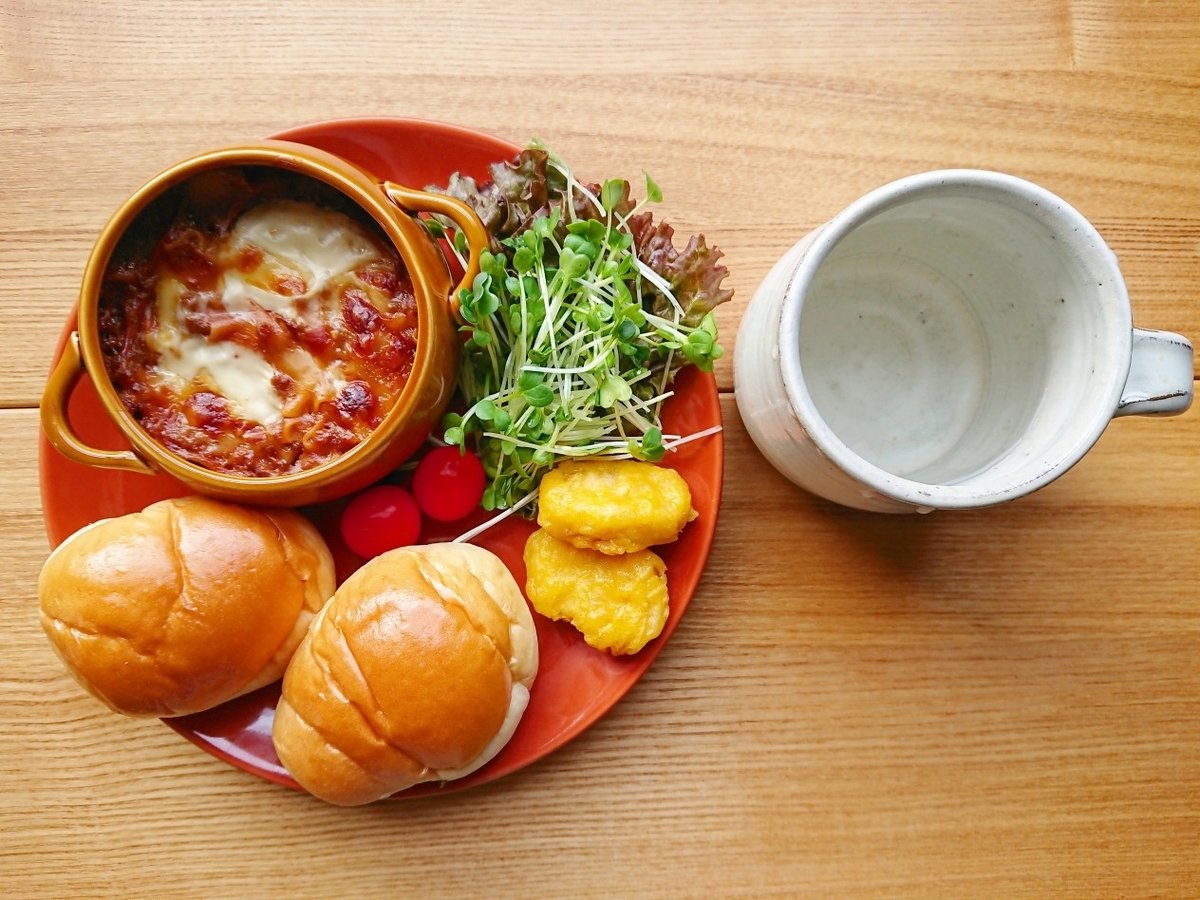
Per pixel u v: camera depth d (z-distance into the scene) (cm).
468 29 32
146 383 27
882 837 32
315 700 27
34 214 32
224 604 26
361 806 32
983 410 30
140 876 32
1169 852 33
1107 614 33
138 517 28
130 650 26
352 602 27
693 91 32
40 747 32
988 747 33
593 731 32
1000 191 24
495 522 30
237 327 27
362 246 27
